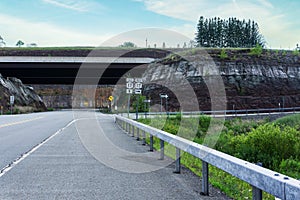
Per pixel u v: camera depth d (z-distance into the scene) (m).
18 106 71.31
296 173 15.80
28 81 88.81
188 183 8.09
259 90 69.56
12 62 66.69
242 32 104.94
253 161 18.92
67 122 34.31
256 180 4.91
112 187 7.68
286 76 74.69
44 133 21.70
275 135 21.33
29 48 72.94
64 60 65.88
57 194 7.07
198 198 6.76
